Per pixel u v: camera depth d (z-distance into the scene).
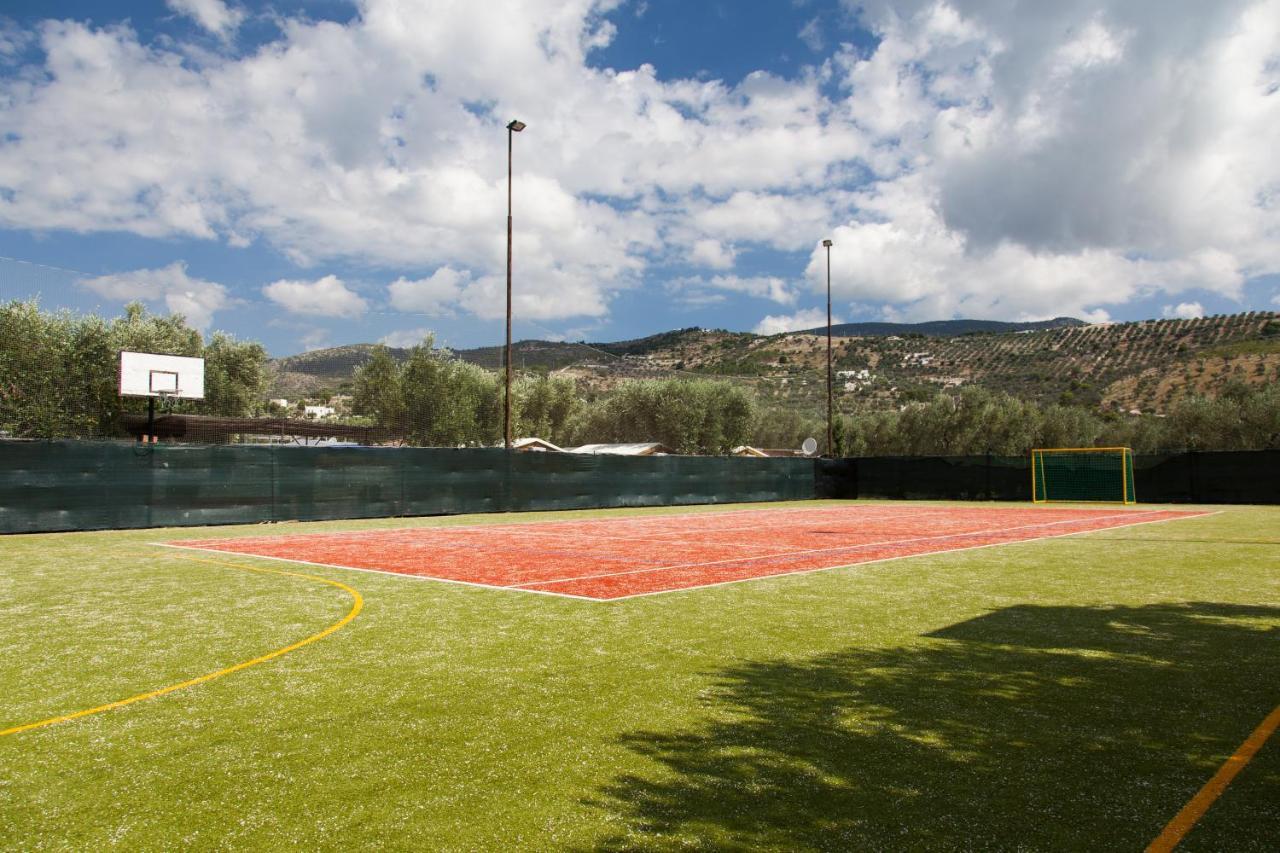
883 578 10.12
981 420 52.53
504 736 4.17
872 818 3.19
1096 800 3.35
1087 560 12.06
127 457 18.03
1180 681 5.14
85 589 9.23
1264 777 3.57
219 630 6.89
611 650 6.09
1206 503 30.55
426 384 44.25
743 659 5.78
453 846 2.99
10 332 29.05
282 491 20.41
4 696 4.93
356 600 8.45
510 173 26.44
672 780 3.59
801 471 36.09
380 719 4.46
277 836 3.08
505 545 14.65
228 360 38.88
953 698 4.79
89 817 3.26
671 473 30.19
